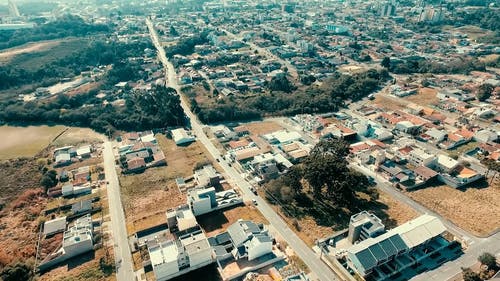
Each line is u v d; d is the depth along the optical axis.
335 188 138.50
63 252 120.88
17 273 110.00
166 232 130.88
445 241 122.06
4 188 161.62
